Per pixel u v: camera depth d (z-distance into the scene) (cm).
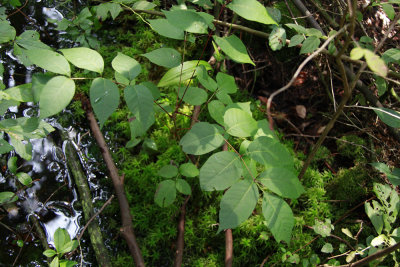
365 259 144
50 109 114
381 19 262
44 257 178
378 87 196
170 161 200
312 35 176
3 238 181
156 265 185
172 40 254
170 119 219
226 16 254
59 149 208
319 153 231
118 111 223
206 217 196
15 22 240
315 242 198
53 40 241
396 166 224
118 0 211
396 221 200
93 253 183
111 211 194
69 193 199
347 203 214
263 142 123
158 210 194
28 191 194
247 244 188
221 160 121
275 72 260
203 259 187
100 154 211
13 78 222
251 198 115
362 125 238
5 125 155
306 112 251
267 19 130
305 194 208
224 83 168
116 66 126
